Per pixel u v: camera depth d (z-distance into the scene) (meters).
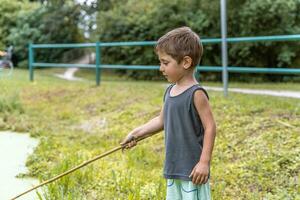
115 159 5.49
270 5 14.06
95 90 10.65
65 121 8.05
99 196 4.14
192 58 2.69
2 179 4.86
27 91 11.33
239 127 6.20
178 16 15.51
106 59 17.34
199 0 15.45
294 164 4.66
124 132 6.94
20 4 24.61
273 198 3.93
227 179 4.55
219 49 14.87
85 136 6.84
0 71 14.87
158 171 5.01
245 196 4.12
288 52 14.27
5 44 23.31
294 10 14.45
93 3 21.92
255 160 4.92
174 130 2.74
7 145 6.32
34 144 6.36
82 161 5.02
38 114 8.57
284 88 11.36
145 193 4.09
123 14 16.98
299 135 5.47
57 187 4.10
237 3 14.51
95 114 8.46
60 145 6.09
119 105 8.75
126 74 16.64
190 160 2.71
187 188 2.72
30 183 4.71
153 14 16.02
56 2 22.41
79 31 22.28
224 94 8.48
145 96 9.27
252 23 14.33
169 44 2.69
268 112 6.81
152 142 6.28
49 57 21.95
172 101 2.73
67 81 14.23
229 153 5.39
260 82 14.42
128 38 16.31
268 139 5.50
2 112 8.34
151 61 15.80
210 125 2.66
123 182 4.38
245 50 14.30
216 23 14.90
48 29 22.14
